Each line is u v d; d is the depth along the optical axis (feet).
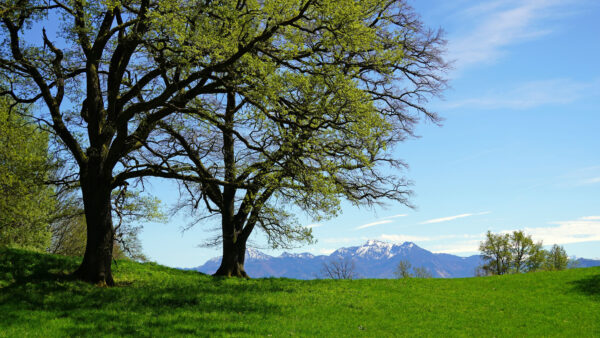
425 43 92.43
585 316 66.59
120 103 67.62
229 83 63.72
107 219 68.54
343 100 66.39
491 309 71.67
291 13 60.80
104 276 68.13
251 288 79.20
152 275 84.38
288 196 70.33
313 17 62.08
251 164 75.61
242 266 97.76
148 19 58.49
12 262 69.87
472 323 61.93
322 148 66.13
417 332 55.67
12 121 73.56
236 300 66.74
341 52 75.51
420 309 69.82
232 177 76.64
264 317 57.21
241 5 67.67
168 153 72.02
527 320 64.34
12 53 63.46
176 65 59.93
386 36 86.74
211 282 83.56
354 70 80.64
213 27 59.57
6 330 42.96
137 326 48.01
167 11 56.65
